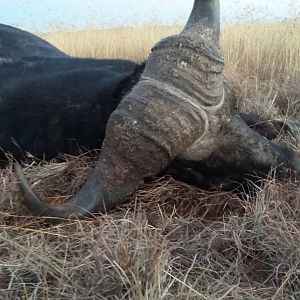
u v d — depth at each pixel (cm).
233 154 137
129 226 123
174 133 120
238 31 456
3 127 150
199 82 123
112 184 123
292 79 340
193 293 101
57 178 145
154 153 121
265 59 412
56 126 147
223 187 143
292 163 145
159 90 121
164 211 138
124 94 140
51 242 119
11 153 151
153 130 119
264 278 117
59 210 118
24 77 159
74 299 100
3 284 105
